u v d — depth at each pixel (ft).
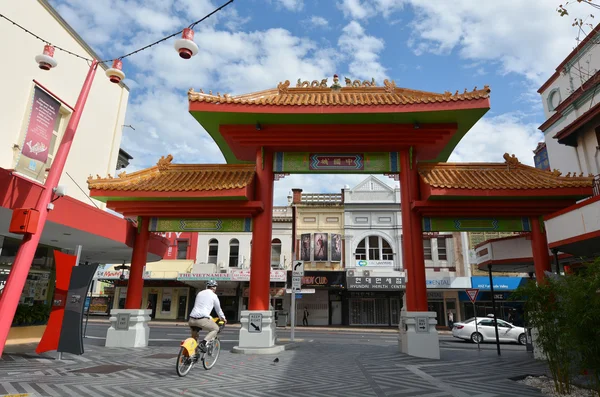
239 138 40.34
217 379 24.49
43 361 29.81
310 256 103.86
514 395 21.86
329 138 39.78
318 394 21.06
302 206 107.65
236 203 38.73
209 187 37.76
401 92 42.83
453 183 37.65
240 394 20.65
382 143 40.01
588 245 32.30
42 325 44.24
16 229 22.99
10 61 35.73
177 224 41.70
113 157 52.03
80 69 45.37
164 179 41.42
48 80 40.24
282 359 33.60
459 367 31.35
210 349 28.35
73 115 26.78
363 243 105.50
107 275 111.14
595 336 19.21
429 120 38.22
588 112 42.04
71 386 21.43
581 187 35.86
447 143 42.42
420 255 38.60
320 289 103.65
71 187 44.52
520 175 40.09
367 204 105.91
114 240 40.57
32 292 44.29
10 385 21.21
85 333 54.08
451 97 36.19
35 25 38.55
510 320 94.38
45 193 24.48
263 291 38.45
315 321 104.42
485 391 22.75
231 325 98.12
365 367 30.19
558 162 52.85
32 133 37.68
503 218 39.22
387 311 104.63
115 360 31.09
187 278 101.45
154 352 36.04
